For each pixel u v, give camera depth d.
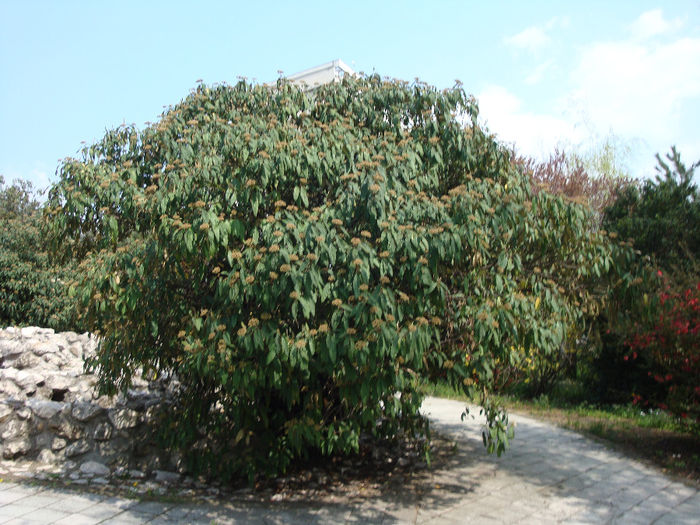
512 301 4.26
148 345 4.91
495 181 5.30
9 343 8.33
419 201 4.42
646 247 9.38
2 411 5.46
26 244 11.95
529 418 8.76
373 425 5.05
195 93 5.65
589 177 15.41
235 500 4.85
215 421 5.09
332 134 4.77
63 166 4.83
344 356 3.88
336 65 10.54
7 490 4.67
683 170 9.79
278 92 5.62
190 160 4.48
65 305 11.48
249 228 4.37
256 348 3.86
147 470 5.45
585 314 5.90
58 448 5.43
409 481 5.46
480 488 5.29
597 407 9.73
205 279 4.75
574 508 4.80
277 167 4.35
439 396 10.66
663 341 6.56
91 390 6.57
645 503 4.95
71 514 4.28
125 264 4.37
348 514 4.57
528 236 4.70
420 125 5.52
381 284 3.81
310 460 5.90
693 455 6.37
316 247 3.85
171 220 4.04
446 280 4.55
